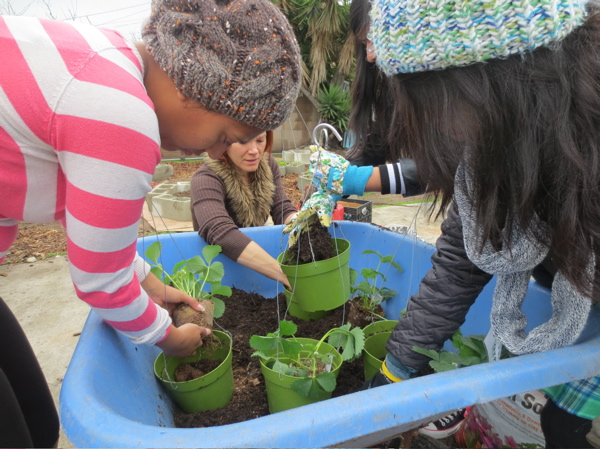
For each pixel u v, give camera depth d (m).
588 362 0.54
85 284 0.53
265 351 0.88
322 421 0.43
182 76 0.49
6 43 0.45
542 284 0.88
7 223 0.62
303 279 1.00
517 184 0.51
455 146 0.52
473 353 0.88
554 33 0.43
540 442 0.79
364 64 1.00
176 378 0.88
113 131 0.45
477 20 0.43
